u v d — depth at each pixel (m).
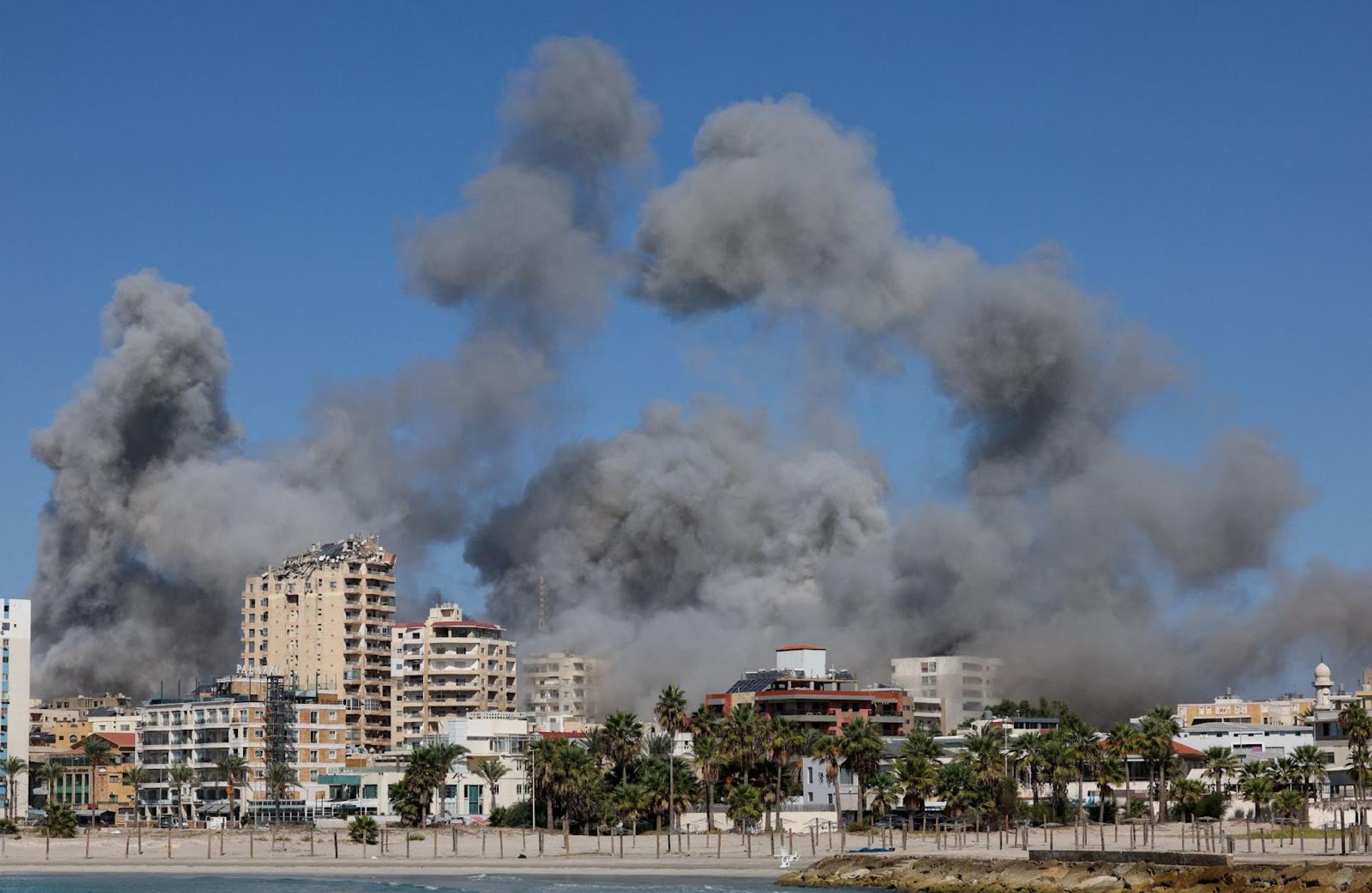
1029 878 192.38
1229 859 180.62
